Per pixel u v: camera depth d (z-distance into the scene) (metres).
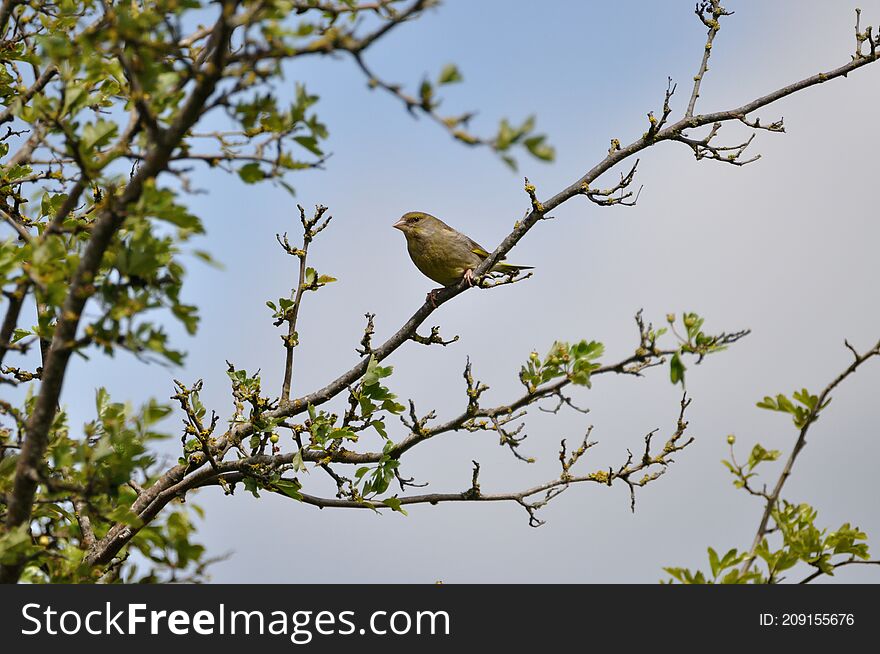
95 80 8.50
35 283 8.02
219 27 6.94
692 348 9.12
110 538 10.56
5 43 10.80
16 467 8.42
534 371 10.38
